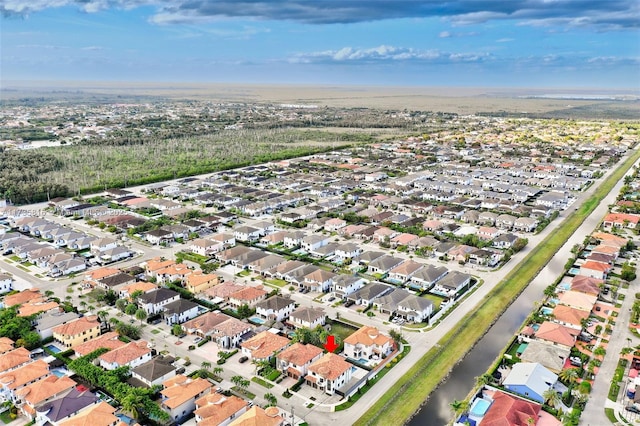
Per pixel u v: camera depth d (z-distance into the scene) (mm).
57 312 187375
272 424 126438
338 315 193875
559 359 157375
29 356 158500
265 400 141875
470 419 134500
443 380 154000
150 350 161750
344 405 140625
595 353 163500
